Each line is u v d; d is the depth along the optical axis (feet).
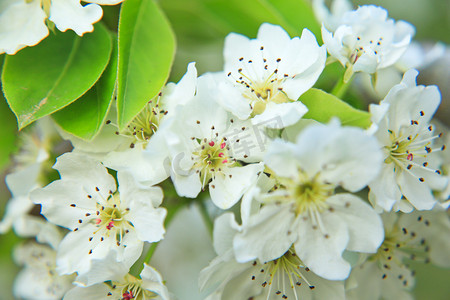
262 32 1.01
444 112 1.11
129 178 0.98
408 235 1.03
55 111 0.98
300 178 0.95
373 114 0.95
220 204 0.97
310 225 0.96
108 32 1.01
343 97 1.06
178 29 1.13
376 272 1.03
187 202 1.04
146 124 1.00
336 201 0.95
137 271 0.99
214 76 1.02
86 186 0.99
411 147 0.99
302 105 0.96
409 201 0.99
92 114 0.98
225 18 1.11
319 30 1.09
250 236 0.95
